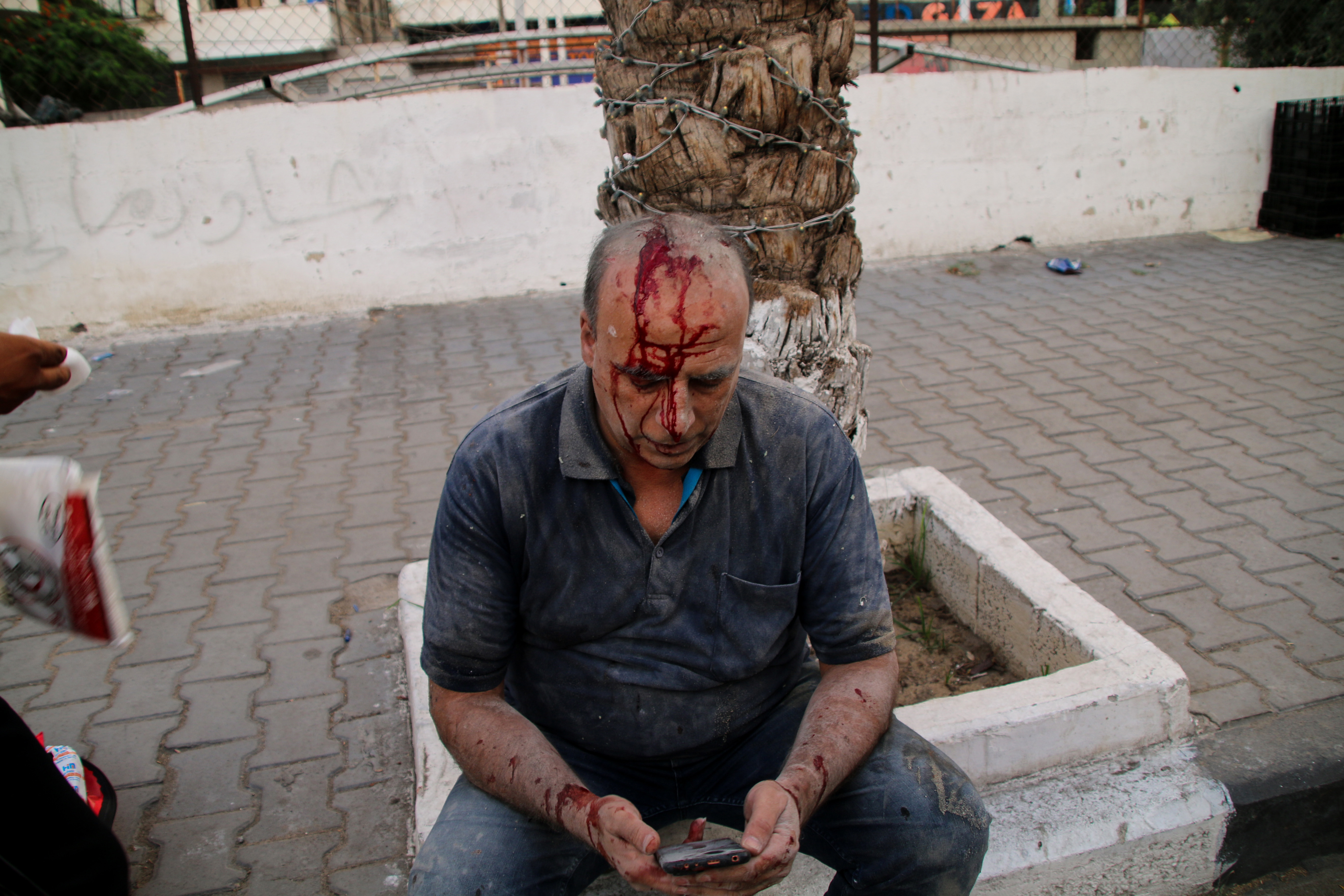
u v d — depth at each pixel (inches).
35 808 62.3
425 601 62.8
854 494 62.9
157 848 89.4
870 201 295.7
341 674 114.1
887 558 125.3
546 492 58.9
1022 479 155.1
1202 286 263.4
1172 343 218.4
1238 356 207.6
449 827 60.1
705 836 73.2
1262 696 101.0
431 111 254.8
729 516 60.2
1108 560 129.6
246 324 258.8
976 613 112.3
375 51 402.3
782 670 67.6
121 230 245.9
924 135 291.4
